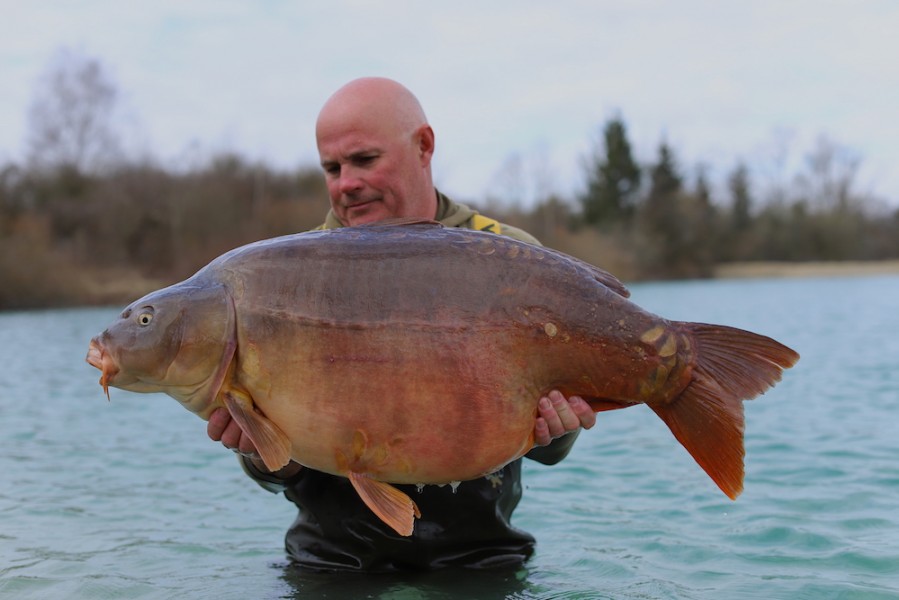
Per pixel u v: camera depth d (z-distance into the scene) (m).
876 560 4.54
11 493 6.55
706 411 3.55
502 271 3.54
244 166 58.00
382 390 3.43
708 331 3.58
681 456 7.50
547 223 64.50
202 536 5.35
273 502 6.25
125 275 46.56
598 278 3.64
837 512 5.48
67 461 7.83
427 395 3.44
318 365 3.44
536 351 3.51
